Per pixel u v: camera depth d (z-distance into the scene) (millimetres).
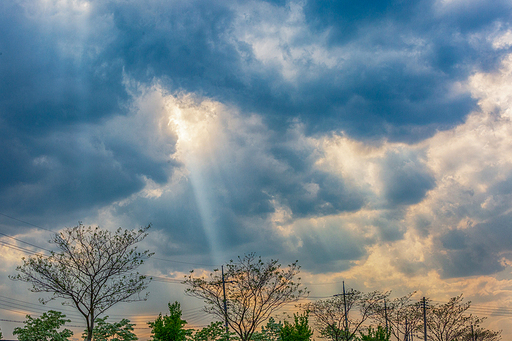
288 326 33750
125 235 29875
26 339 25734
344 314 41812
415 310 49219
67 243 28750
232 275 34250
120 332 28844
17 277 27234
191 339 31281
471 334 52812
